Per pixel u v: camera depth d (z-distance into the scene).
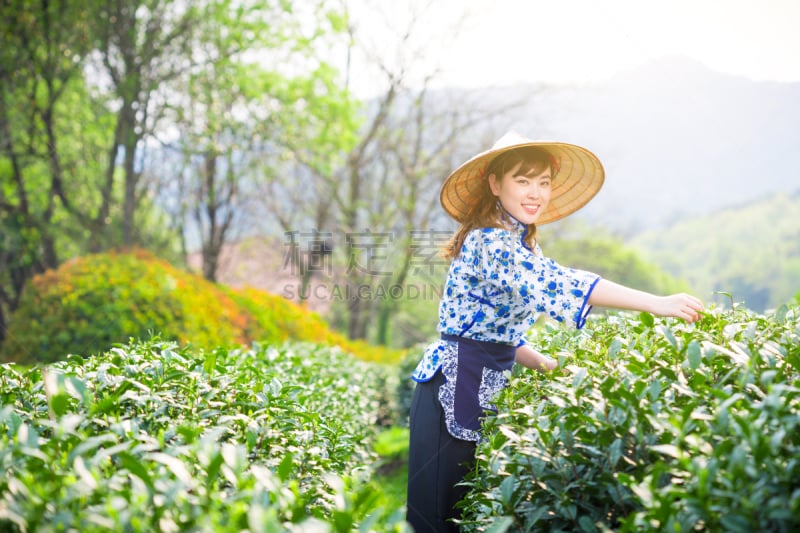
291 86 11.62
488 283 2.03
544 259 1.95
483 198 2.20
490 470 1.54
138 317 6.58
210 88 11.07
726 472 1.13
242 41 11.04
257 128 11.55
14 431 1.40
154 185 12.32
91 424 1.53
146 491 1.16
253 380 2.27
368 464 3.52
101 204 11.56
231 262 13.77
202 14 10.76
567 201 2.47
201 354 2.26
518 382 1.87
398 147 13.10
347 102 11.86
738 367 1.49
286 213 13.66
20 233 10.77
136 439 1.34
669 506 1.12
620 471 1.38
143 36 10.88
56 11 10.00
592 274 1.88
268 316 8.50
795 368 1.46
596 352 1.80
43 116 10.81
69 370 1.91
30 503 1.08
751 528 1.05
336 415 2.98
